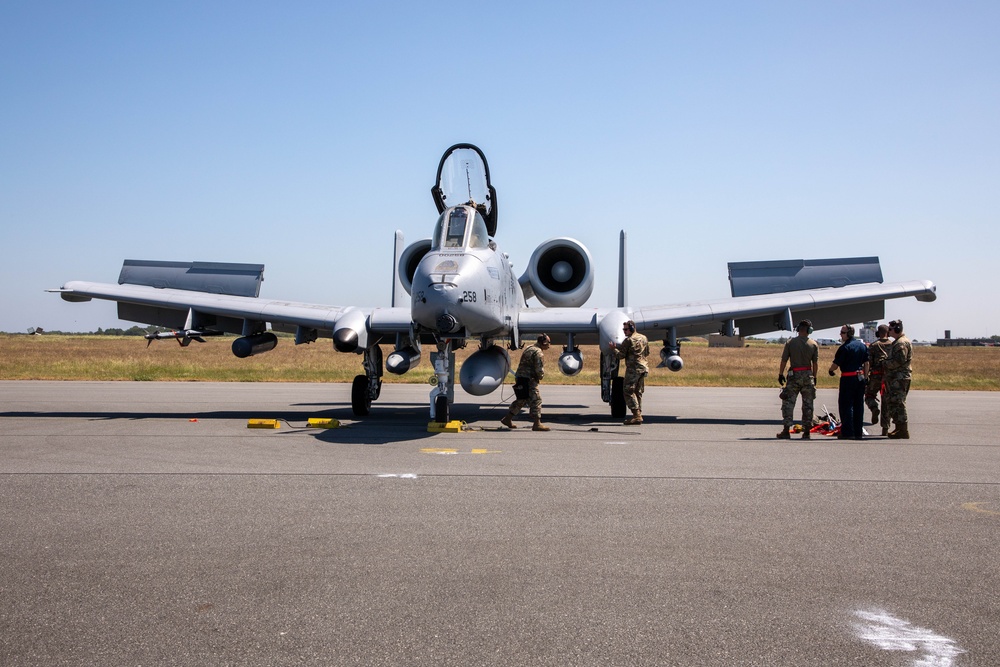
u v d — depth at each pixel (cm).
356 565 524
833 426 1352
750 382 3133
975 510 691
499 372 1366
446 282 1172
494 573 509
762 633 415
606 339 1453
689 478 842
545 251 1666
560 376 3409
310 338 1633
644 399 2250
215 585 484
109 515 656
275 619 431
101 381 2961
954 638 410
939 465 948
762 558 543
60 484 788
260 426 1318
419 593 472
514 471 882
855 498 740
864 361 1261
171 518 647
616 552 555
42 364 3834
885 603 459
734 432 1332
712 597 467
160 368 3516
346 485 791
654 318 1502
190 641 403
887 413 1286
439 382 1308
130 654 388
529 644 401
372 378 1580
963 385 3031
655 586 486
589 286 1652
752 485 803
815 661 383
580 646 399
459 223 1288
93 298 1591
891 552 559
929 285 1499
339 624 425
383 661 381
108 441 1125
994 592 478
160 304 1535
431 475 852
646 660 383
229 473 857
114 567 518
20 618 432
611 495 748
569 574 507
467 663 379
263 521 639
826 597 468
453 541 581
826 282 1544
